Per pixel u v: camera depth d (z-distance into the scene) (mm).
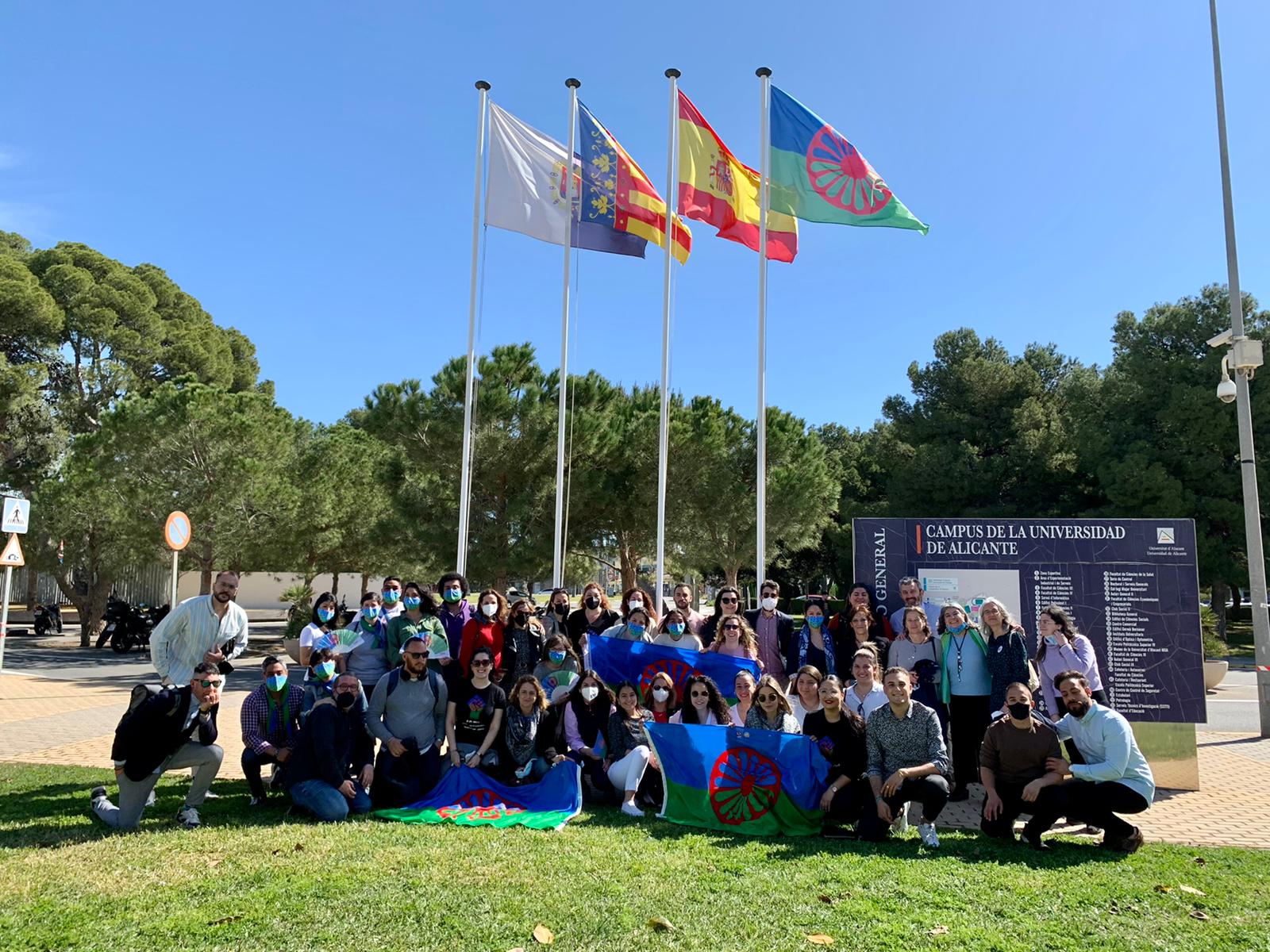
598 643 8805
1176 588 9156
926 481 36531
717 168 13211
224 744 10031
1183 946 4340
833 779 6914
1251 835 6996
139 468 21328
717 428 21172
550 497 19766
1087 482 35750
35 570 25953
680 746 7070
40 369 33844
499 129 13297
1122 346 35406
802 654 8703
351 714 7059
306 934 4176
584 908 4617
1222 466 31672
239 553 22219
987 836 6648
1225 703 16188
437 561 20000
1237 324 13266
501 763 7500
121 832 6039
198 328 42031
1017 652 7785
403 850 5629
